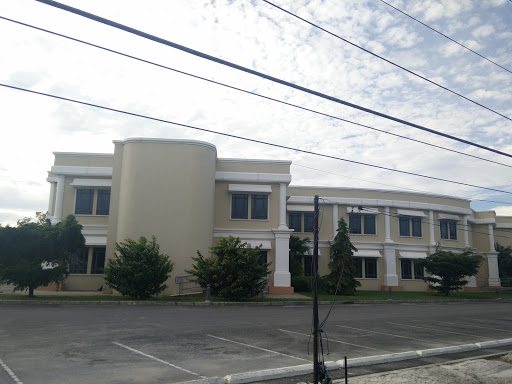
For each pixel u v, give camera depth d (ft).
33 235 65.87
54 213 89.20
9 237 64.49
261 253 89.15
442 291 104.99
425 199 121.29
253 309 61.87
